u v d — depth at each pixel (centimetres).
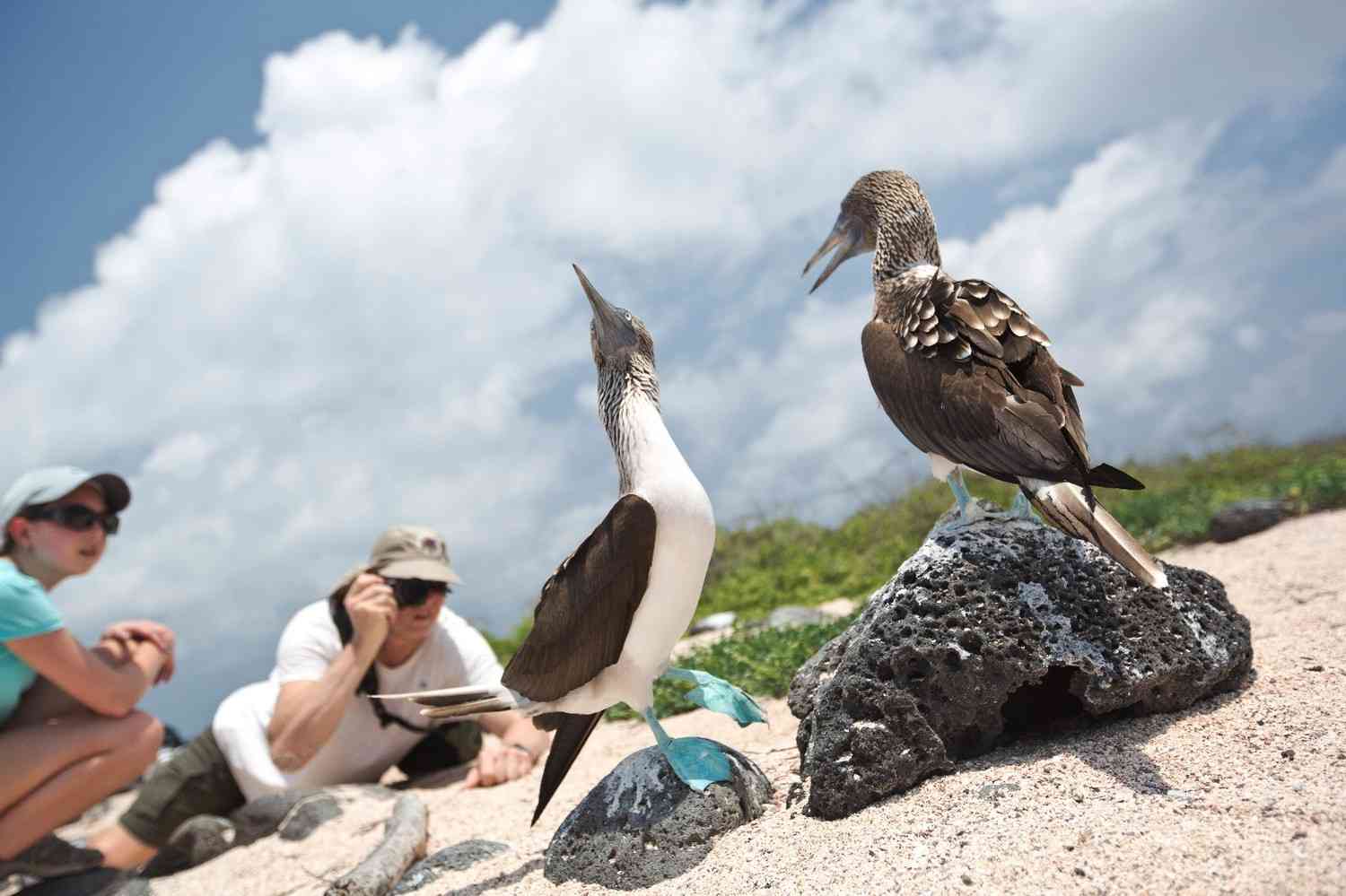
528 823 189
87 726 216
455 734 265
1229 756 131
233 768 243
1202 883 102
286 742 238
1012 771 137
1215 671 150
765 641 263
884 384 149
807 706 171
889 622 145
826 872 122
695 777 146
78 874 214
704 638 348
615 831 145
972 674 141
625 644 147
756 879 127
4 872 210
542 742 245
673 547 141
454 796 224
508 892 148
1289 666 162
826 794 139
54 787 212
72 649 210
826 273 182
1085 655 143
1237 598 244
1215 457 490
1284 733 135
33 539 219
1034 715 153
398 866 171
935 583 145
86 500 221
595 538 144
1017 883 108
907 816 132
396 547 247
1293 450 480
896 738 140
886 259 167
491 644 435
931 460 156
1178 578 158
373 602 237
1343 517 334
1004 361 140
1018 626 143
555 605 147
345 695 238
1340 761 123
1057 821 121
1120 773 131
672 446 147
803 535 471
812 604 379
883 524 450
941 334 143
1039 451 131
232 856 216
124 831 242
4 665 212
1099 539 127
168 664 233
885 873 118
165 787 244
